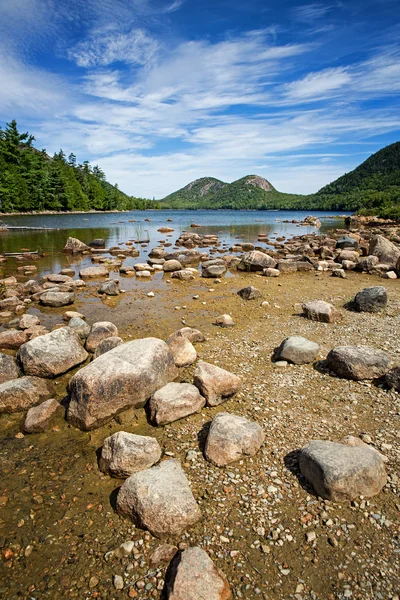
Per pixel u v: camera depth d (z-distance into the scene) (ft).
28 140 311.47
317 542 12.43
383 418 19.10
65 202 290.15
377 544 12.30
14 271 62.13
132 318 36.45
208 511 13.74
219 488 14.83
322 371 24.30
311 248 81.41
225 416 18.06
